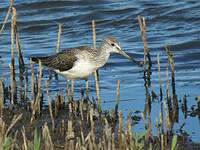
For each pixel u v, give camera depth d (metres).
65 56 13.22
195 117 12.12
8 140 9.09
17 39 17.11
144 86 15.23
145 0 24.89
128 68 17.34
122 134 9.02
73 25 22.39
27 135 10.92
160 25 21.70
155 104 13.34
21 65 17.48
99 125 11.61
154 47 19.16
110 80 16.03
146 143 10.11
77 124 11.72
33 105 12.50
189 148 10.02
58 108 12.78
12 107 12.70
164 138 10.42
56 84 15.76
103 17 23.09
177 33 20.39
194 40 19.28
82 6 24.52
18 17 23.33
